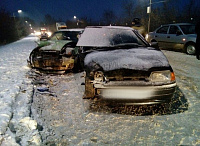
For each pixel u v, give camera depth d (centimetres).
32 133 211
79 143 205
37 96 337
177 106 293
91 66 265
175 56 756
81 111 279
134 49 321
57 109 286
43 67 496
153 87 242
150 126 238
